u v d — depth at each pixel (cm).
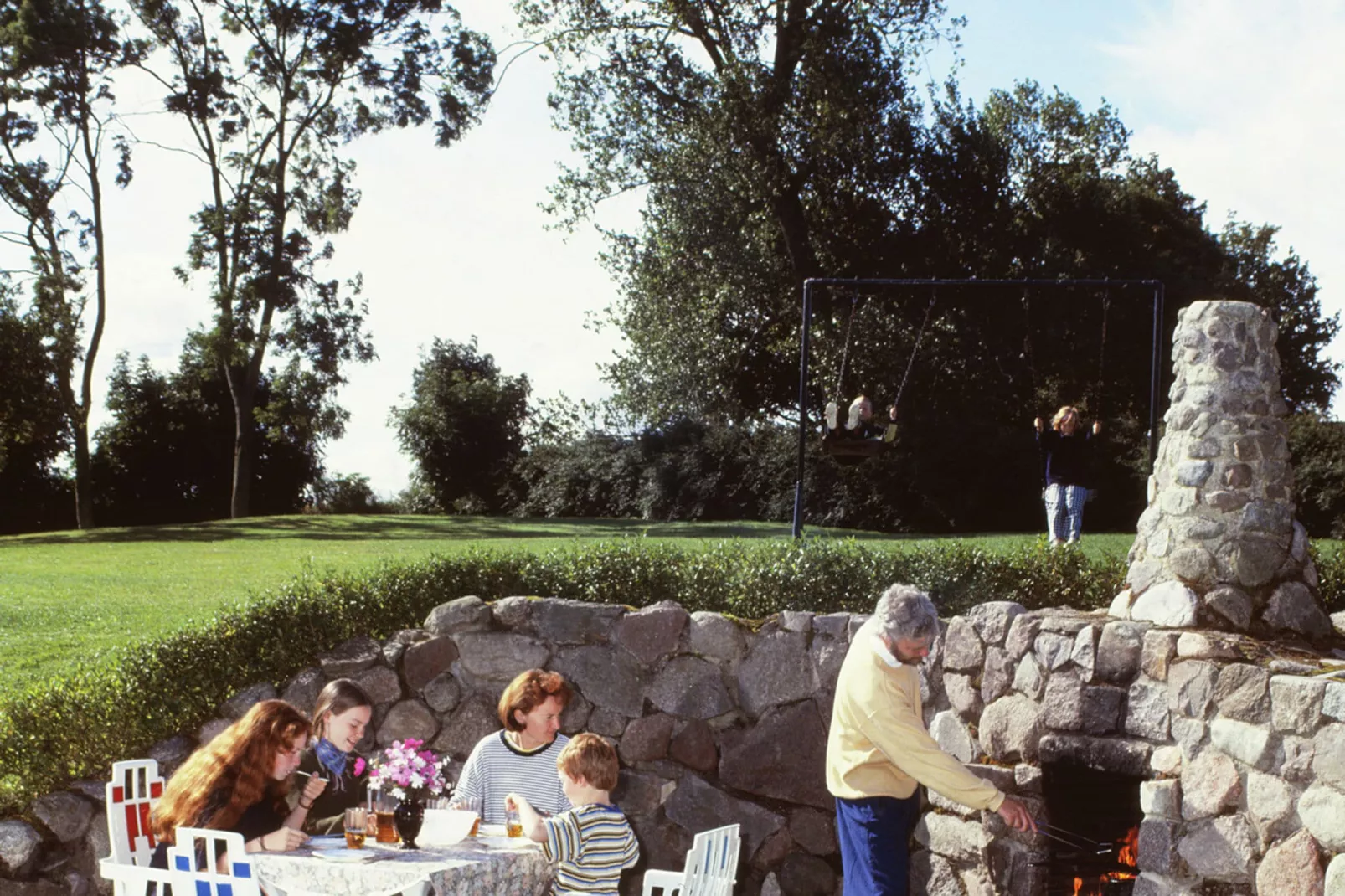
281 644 731
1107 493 2148
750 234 2328
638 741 707
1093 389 2488
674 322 2350
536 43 2442
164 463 3747
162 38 2839
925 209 2394
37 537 2355
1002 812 455
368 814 471
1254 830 466
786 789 680
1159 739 515
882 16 2316
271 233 2880
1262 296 3291
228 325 2805
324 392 2934
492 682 723
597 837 459
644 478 2714
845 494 2312
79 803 666
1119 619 566
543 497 3003
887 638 465
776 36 2355
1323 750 443
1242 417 548
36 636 950
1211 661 496
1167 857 493
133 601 1134
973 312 2341
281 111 2894
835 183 2323
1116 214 2777
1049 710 562
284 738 454
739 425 2584
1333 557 703
